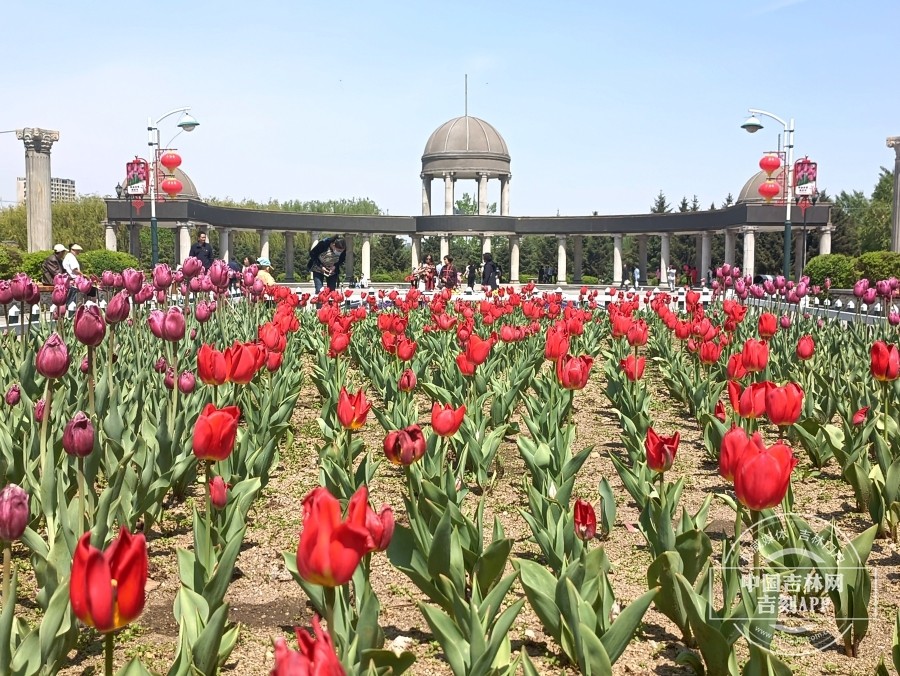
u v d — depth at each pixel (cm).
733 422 616
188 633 350
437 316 1209
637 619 338
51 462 449
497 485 711
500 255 8556
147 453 520
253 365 537
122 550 231
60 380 725
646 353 1571
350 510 246
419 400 1073
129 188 3384
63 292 836
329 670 184
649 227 5606
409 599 482
